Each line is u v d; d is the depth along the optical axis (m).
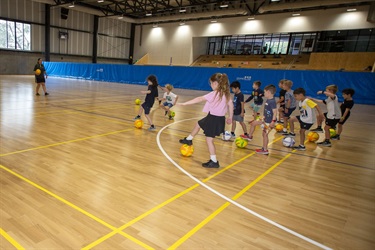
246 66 23.28
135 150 4.11
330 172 3.71
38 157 3.49
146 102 5.48
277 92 14.38
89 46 26.81
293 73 13.88
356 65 18.55
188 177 3.19
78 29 25.55
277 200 2.74
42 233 1.95
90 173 3.10
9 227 1.99
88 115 6.83
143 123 6.17
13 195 2.46
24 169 3.07
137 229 2.07
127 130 5.44
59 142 4.25
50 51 23.92
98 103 9.24
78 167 3.25
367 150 5.08
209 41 27.36
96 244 1.87
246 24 22.38
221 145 4.80
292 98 5.86
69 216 2.19
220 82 3.44
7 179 2.79
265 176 3.39
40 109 7.16
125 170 3.26
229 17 23.16
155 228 2.10
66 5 22.02
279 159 4.17
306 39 21.81
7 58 21.58
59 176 2.95
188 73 17.61
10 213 2.17
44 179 2.85
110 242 1.90
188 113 8.44
